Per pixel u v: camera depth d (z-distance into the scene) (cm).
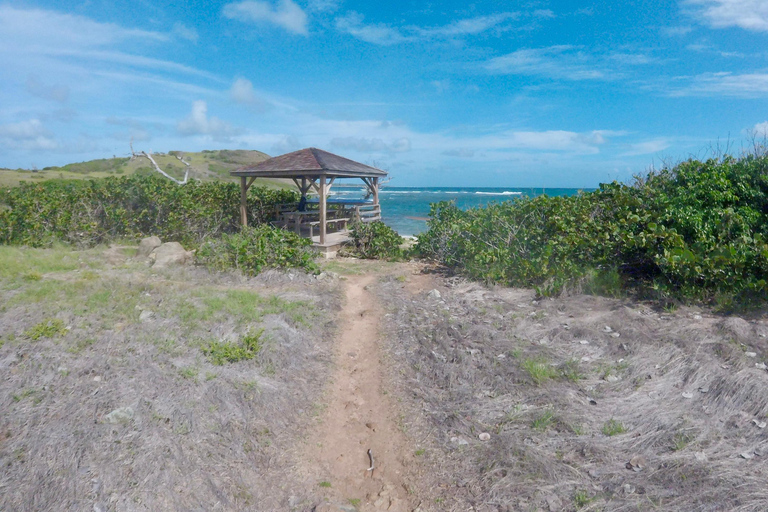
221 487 367
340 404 513
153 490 343
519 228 976
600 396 487
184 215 1280
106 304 675
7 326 573
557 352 589
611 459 388
